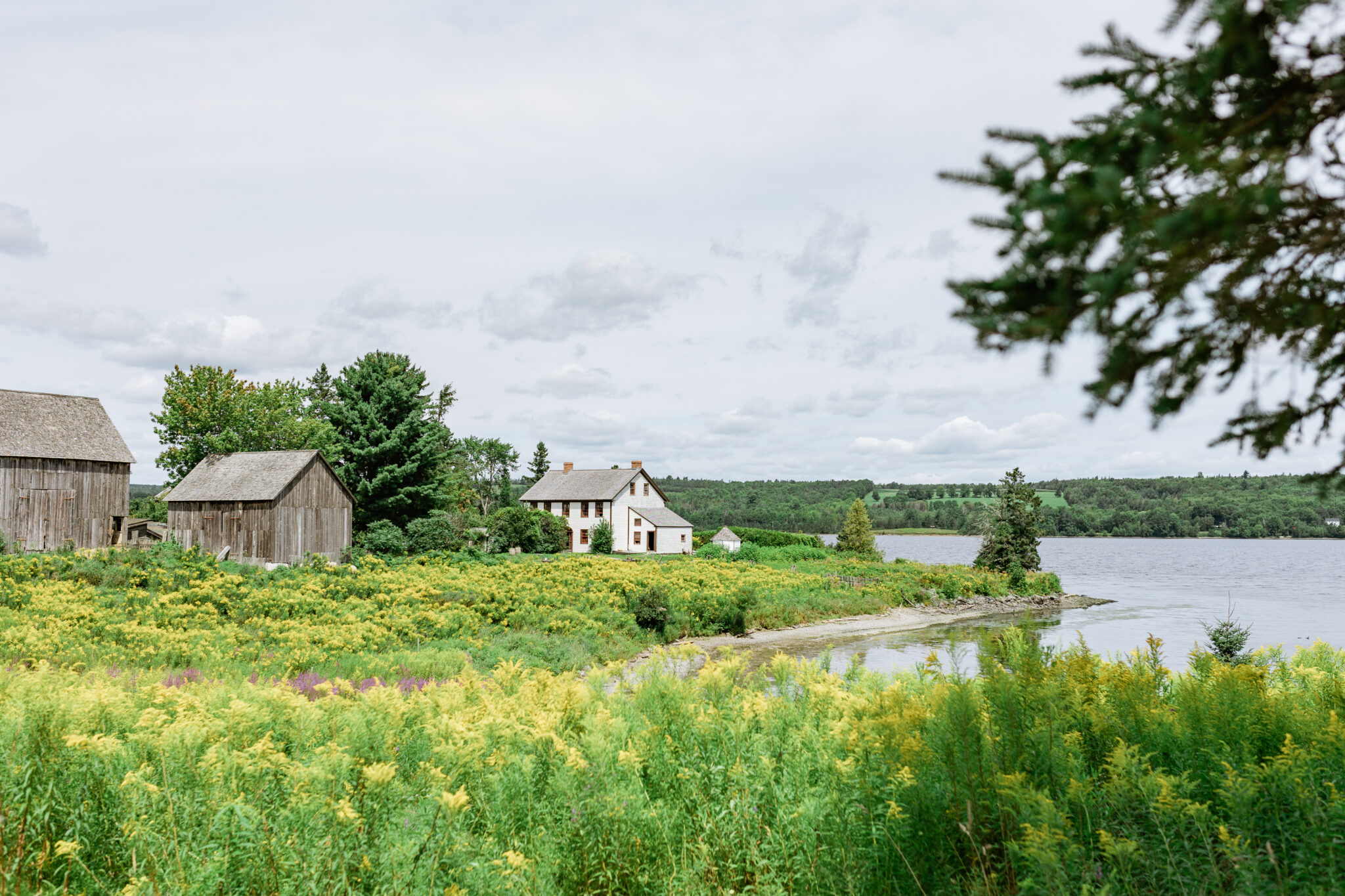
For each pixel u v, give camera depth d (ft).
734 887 11.46
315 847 11.35
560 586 91.76
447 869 11.43
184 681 32.58
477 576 99.09
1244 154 5.40
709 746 14.61
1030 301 5.68
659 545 217.36
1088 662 16.05
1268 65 5.37
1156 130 5.47
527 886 11.06
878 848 11.39
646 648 75.61
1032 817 9.71
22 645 43.60
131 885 10.77
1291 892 8.89
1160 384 6.17
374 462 153.99
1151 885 9.34
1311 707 14.26
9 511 107.14
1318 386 7.30
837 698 16.70
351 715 15.98
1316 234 5.73
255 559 114.01
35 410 115.03
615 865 11.47
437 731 15.87
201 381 178.19
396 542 136.98
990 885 10.03
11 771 12.68
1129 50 5.91
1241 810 9.74
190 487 121.70
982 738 11.73
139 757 14.32
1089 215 5.28
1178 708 13.98
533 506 229.66
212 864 11.15
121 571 74.18
